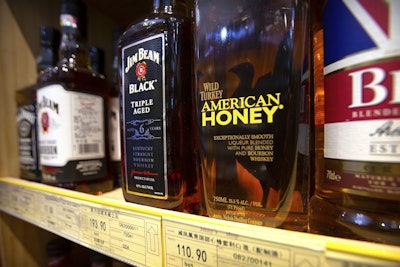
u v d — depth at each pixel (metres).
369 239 0.22
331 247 0.19
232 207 0.27
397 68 0.19
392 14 0.19
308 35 0.25
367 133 0.20
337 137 0.22
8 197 0.55
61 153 0.45
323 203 0.26
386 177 0.20
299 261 0.20
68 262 0.63
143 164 0.34
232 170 0.27
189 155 0.33
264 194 0.25
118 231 0.32
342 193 0.22
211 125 0.28
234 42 0.27
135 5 0.73
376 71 0.20
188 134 0.33
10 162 0.64
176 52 0.32
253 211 0.26
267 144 0.25
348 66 0.21
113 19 0.80
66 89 0.45
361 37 0.21
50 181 0.47
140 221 0.30
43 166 0.49
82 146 0.47
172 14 0.34
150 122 0.33
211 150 0.28
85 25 0.54
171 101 0.32
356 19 0.21
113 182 0.54
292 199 0.24
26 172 0.59
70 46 0.51
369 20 0.20
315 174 0.27
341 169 0.22
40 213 0.45
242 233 0.23
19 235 0.66
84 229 0.36
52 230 0.42
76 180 0.46
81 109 0.47
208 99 0.28
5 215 0.63
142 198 0.34
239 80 0.26
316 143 0.27
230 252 0.23
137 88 0.34
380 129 0.20
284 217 0.25
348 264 0.18
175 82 0.32
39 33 0.71
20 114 0.61
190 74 0.33
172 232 0.27
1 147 0.62
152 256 0.29
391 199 0.20
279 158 0.25
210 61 0.28
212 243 0.24
